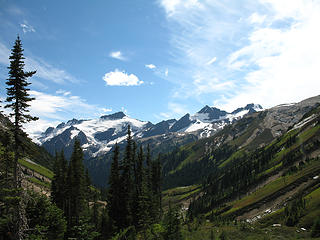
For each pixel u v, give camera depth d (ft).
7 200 78.95
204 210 566.77
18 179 80.64
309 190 398.62
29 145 84.07
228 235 247.09
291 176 485.56
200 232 255.91
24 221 80.02
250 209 445.78
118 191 169.78
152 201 189.37
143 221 164.04
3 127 78.38
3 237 81.56
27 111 83.10
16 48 79.87
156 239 153.69
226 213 476.95
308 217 306.55
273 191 460.96
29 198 84.84
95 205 192.95
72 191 159.63
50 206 130.72
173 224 157.07
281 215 352.69
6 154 89.97
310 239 223.10
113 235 155.53
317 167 458.50
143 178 185.98
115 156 174.50
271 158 650.43
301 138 647.56
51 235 124.06
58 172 173.88
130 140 178.70
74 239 126.41
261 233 264.11
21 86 81.05
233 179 638.53
